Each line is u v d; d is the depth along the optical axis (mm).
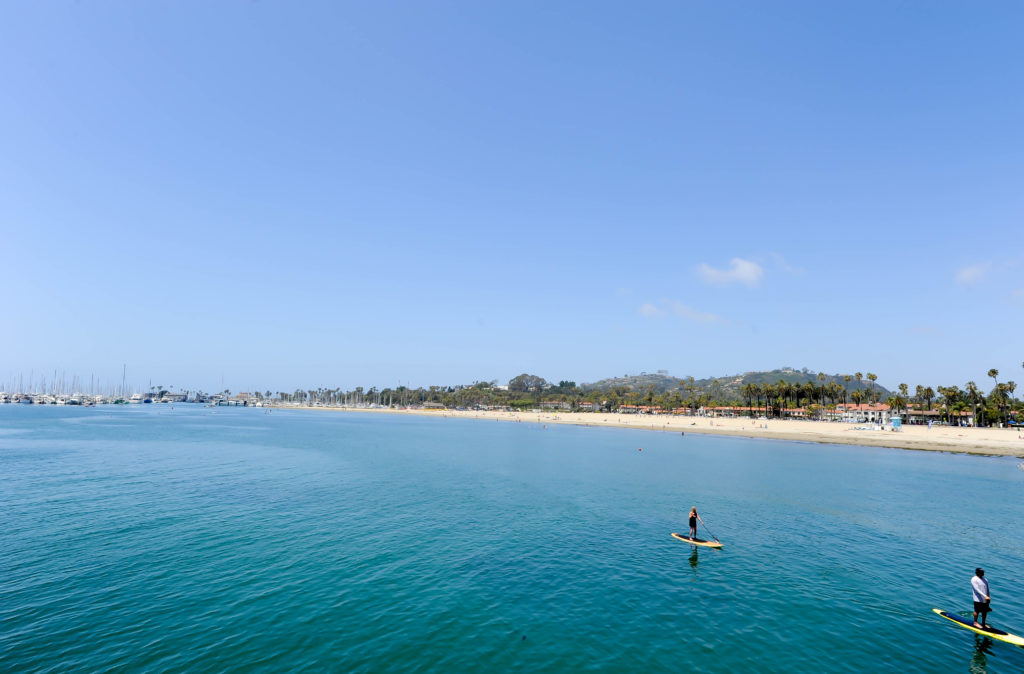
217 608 25375
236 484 57812
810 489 60688
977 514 48438
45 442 100312
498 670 20406
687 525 43062
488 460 86438
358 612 25344
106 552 33219
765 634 23797
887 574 31891
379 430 164625
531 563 33000
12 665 19812
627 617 25391
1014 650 22547
